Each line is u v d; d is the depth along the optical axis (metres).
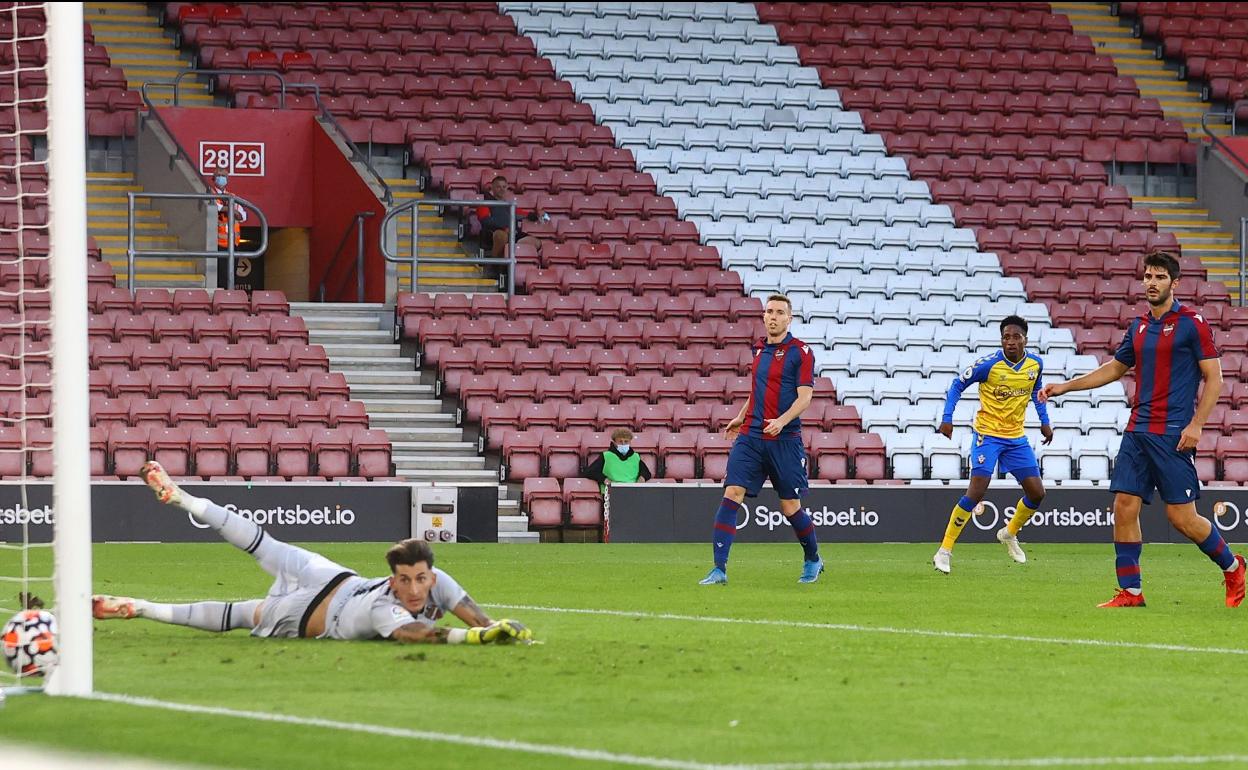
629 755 16.89
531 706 19.80
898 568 46.94
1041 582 41.28
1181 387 33.44
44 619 21.33
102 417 63.53
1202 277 88.00
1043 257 86.00
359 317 75.25
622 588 38.62
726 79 97.75
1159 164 97.56
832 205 88.31
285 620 25.44
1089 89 101.94
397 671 22.30
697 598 35.78
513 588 38.56
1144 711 20.20
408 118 89.56
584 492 62.72
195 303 71.88
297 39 93.44
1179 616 32.19
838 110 97.00
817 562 40.66
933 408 73.00
